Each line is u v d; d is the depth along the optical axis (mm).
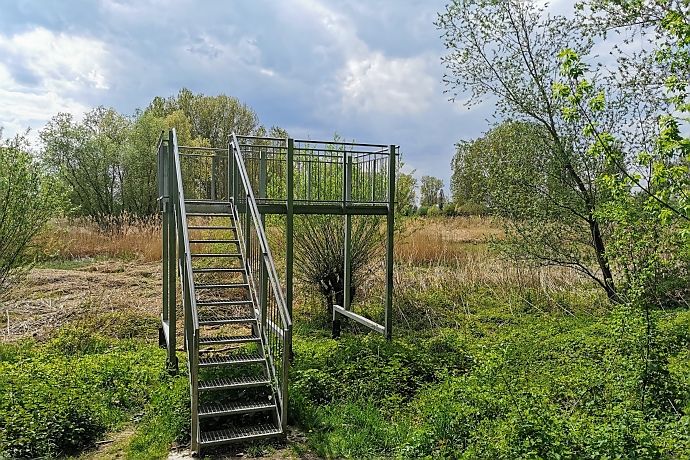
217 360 6469
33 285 13469
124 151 27953
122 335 10008
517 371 6820
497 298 12375
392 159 9406
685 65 6113
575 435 4762
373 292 12477
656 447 4566
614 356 6566
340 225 11484
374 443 5672
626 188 6344
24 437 5434
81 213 27375
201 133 41250
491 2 11070
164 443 5645
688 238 6129
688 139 5363
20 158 9516
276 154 9664
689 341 6832
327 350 8414
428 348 8664
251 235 9820
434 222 22047
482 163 11969
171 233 7812
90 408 6191
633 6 8562
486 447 4934
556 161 11117
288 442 5762
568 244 11492
